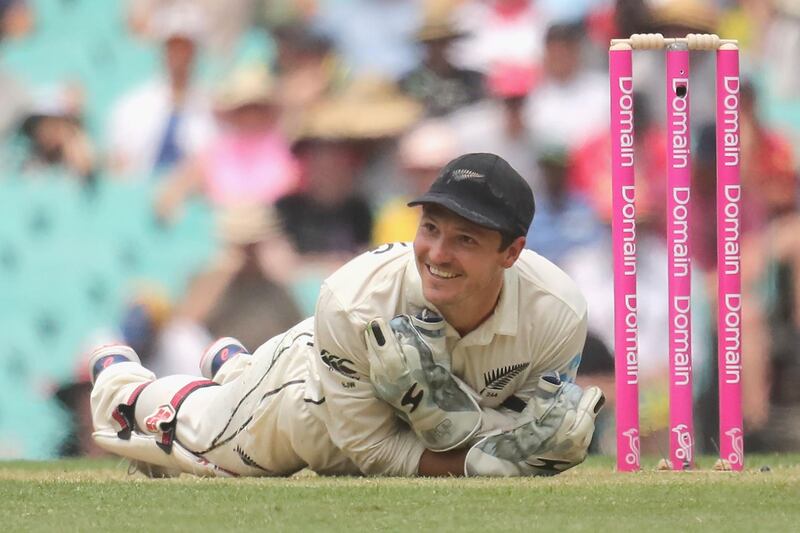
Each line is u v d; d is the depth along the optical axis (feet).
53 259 89.04
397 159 87.76
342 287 41.88
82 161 90.12
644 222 82.48
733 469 45.91
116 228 89.20
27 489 39.40
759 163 84.58
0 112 90.74
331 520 32.83
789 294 83.35
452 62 88.12
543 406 42.01
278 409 44.60
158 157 89.51
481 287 39.88
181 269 88.02
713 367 80.18
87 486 40.06
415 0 89.10
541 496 36.70
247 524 32.27
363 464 43.86
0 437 85.87
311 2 89.97
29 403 86.63
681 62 44.75
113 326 87.71
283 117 88.69
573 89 86.07
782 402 81.87
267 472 46.57
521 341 42.16
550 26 86.53
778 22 86.12
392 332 40.78
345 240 87.66
